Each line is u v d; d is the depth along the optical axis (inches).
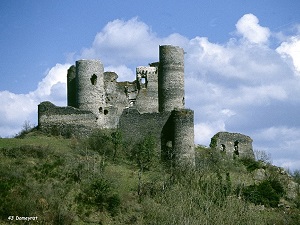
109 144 4431.6
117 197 3799.2
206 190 4195.4
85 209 3688.5
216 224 3924.7
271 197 4461.1
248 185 4549.7
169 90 4790.8
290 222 4229.8
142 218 3752.5
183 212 3855.8
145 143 4407.0
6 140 4286.4
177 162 4407.0
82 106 4638.3
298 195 4692.4
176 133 4453.7
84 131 4537.4
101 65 4731.8
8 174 3747.5
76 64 4704.7
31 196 3614.7
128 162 4370.1
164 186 4089.6
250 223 4052.7
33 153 4055.1
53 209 3585.1
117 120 4712.1
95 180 3887.8
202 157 4763.8
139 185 3983.8
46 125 4530.0
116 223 3656.5
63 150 4222.4
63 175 3897.6
